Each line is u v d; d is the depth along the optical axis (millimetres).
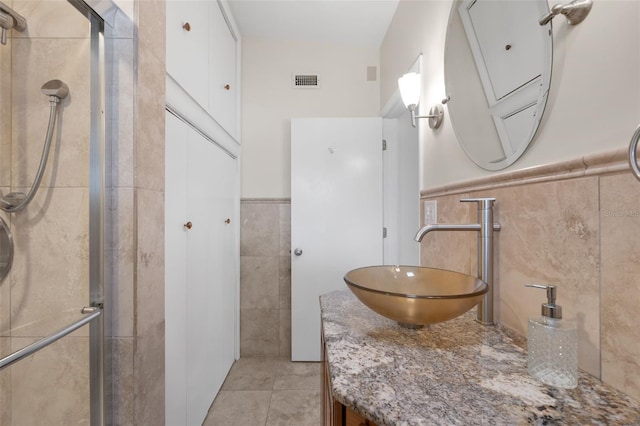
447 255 1115
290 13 1921
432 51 1289
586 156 550
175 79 1142
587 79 558
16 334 760
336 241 2086
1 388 723
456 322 789
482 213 778
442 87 1192
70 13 785
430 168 1285
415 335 697
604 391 488
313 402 1651
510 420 408
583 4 556
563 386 488
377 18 1954
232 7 1867
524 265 714
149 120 913
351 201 2086
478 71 918
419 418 408
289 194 2199
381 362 567
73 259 813
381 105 2195
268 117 2209
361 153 2088
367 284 869
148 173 910
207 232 1529
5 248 755
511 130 771
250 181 2191
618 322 495
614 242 503
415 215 2021
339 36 2154
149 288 917
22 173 783
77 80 810
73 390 803
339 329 729
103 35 812
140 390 867
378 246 2084
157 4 956
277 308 2172
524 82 726
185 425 1266
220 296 1754
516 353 613
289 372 1950
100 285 822
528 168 702
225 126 1821
